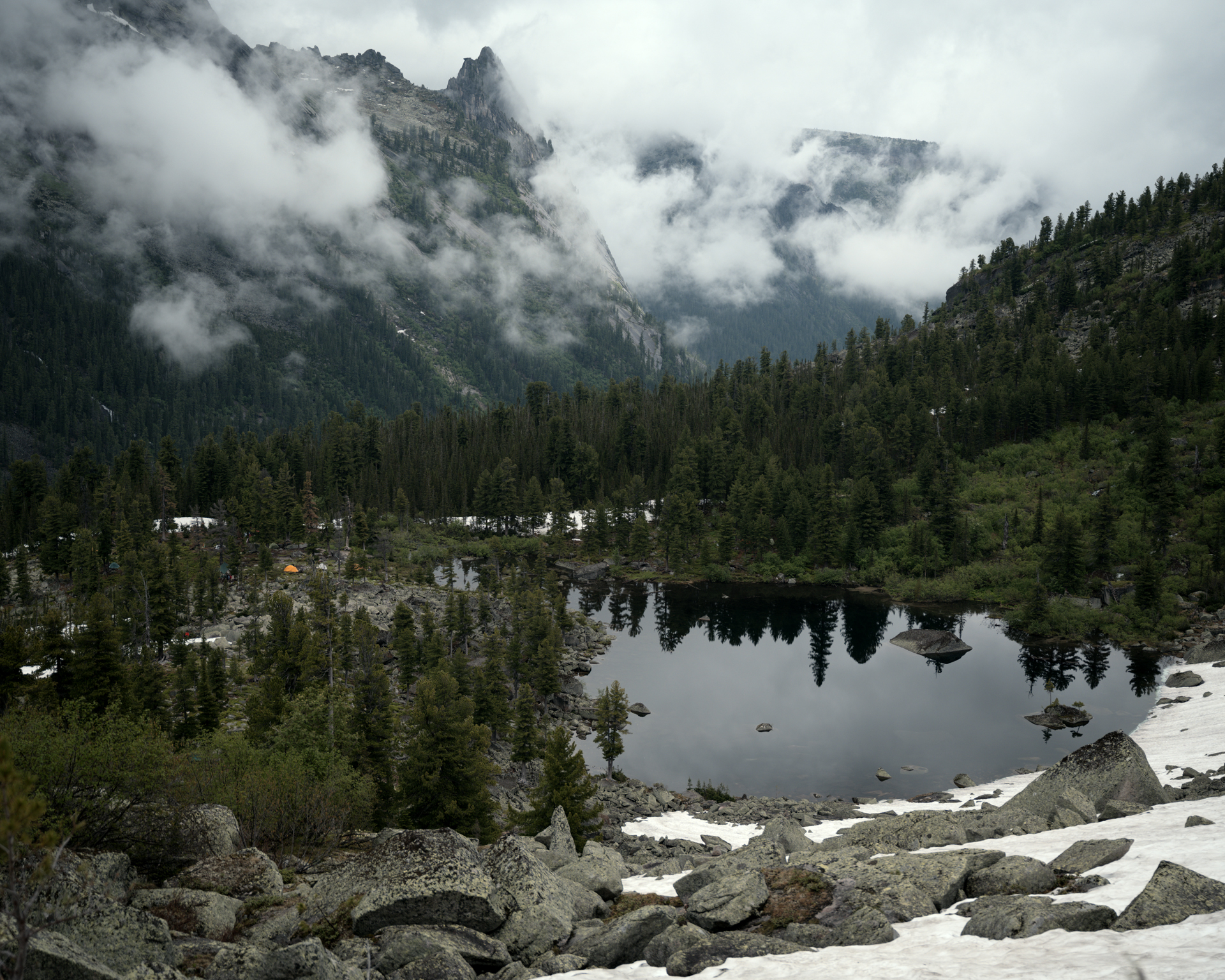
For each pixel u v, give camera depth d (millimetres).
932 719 76938
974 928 12391
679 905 19266
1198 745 52344
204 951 14547
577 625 112062
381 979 14211
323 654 78375
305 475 181500
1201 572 108750
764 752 69750
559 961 15227
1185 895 11203
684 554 153000
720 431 195750
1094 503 133375
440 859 18000
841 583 140500
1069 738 69750
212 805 24641
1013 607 116750
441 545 168000
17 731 21203
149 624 90750
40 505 154250
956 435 173750
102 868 17125
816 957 12094
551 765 42219
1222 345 171625
